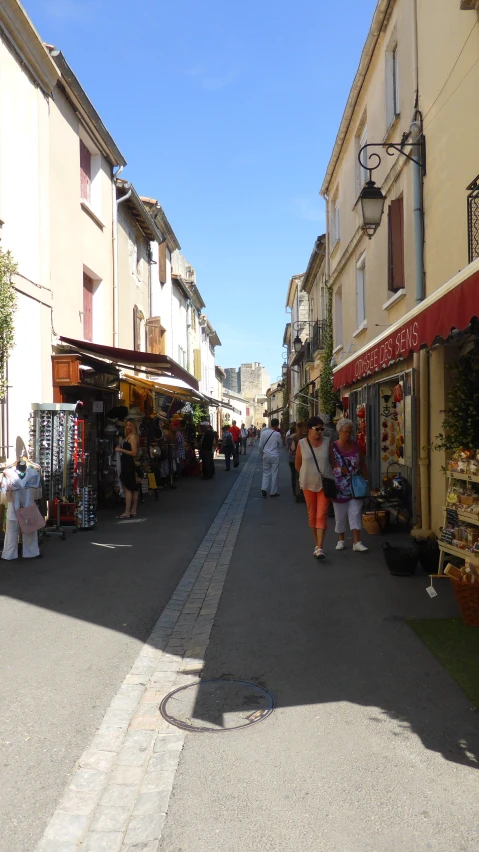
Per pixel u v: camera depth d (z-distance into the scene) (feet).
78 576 24.31
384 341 26.48
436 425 26.94
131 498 39.14
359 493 27.07
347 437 27.04
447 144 25.14
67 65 37.11
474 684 13.99
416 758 11.19
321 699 13.57
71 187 41.06
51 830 9.49
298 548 28.91
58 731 12.45
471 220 21.67
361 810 9.77
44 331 35.40
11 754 11.58
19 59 32.32
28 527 26.66
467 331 20.92
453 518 20.99
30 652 16.53
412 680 14.32
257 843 9.06
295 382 136.26
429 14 27.09
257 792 10.29
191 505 45.06
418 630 17.35
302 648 16.52
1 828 9.53
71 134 41.14
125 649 16.84
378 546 28.45
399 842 9.03
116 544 30.42
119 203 54.03
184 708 13.38
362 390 45.47
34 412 33.19
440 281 26.37
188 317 104.83
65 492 33.78
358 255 46.85
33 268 34.12
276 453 50.01
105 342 48.85
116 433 45.01
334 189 58.80
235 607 20.25
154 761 11.30
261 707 13.32
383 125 36.91
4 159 30.68
